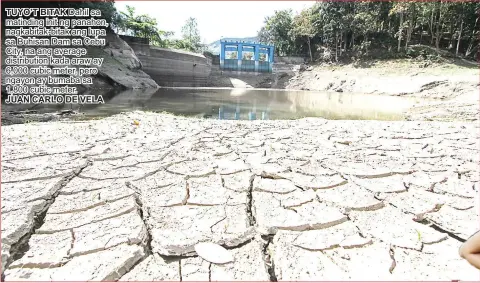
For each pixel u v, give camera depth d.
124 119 6.57
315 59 34.41
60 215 2.27
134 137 4.68
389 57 28.12
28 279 1.62
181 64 25.92
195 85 27.88
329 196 2.66
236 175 3.12
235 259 1.83
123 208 2.38
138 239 1.97
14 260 1.83
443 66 23.48
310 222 2.21
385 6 29.66
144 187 2.79
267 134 5.08
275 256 1.86
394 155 3.91
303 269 1.74
